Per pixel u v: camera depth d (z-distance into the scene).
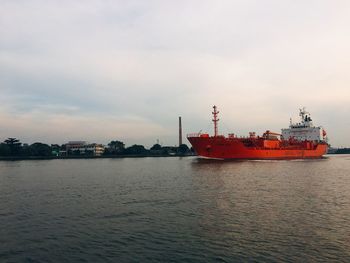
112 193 56.50
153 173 99.31
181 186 64.38
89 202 47.69
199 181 72.19
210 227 33.06
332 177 78.00
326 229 31.97
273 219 35.94
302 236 29.89
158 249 26.95
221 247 27.27
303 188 59.16
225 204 44.53
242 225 33.62
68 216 38.59
